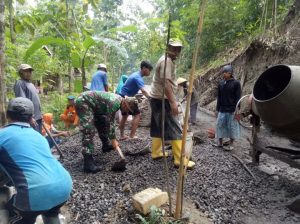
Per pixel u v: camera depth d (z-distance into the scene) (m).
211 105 11.67
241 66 11.16
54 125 8.00
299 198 3.77
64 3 10.02
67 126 7.77
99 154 5.33
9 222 2.65
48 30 10.40
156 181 4.23
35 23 8.70
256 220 3.59
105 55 14.95
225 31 14.86
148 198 3.29
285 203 3.98
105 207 3.50
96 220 3.26
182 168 3.05
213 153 5.77
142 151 5.25
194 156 5.51
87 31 10.14
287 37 9.14
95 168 4.56
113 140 4.56
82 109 4.48
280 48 9.12
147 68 6.10
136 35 15.65
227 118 6.05
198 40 2.80
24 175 2.41
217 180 4.50
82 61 7.91
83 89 7.94
